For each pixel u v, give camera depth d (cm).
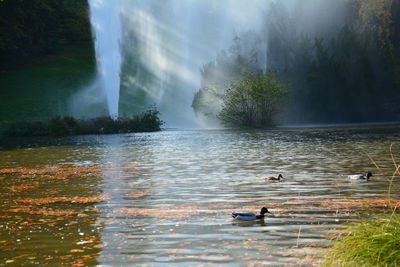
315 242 822
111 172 1700
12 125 4094
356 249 688
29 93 5372
